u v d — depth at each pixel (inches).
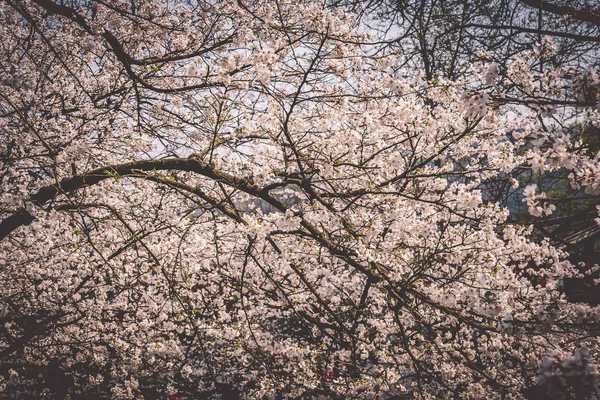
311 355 295.4
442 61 383.2
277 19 233.5
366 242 199.2
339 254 199.6
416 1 356.2
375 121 192.7
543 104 123.5
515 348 315.6
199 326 279.1
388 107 210.2
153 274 300.4
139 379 389.4
